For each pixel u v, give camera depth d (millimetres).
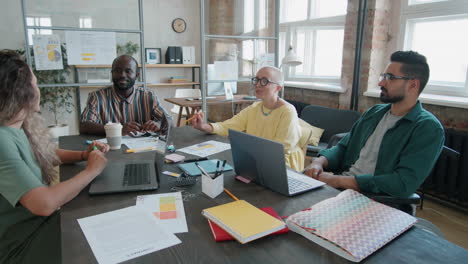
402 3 3109
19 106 1021
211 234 901
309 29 4340
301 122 2996
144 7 5547
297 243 863
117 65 2344
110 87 2510
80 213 1013
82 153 1493
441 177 2553
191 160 1545
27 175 957
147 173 1347
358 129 1843
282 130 1934
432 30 2959
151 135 2123
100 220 967
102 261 773
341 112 2928
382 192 1452
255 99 3869
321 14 4180
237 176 1356
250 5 5121
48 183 1269
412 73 1500
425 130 1439
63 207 1056
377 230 880
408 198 1400
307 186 1242
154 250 821
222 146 1811
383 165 1581
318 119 3078
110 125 1740
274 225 904
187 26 6012
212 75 3592
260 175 1243
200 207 1069
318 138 2916
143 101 2521
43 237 1129
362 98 3410
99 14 4934
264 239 881
